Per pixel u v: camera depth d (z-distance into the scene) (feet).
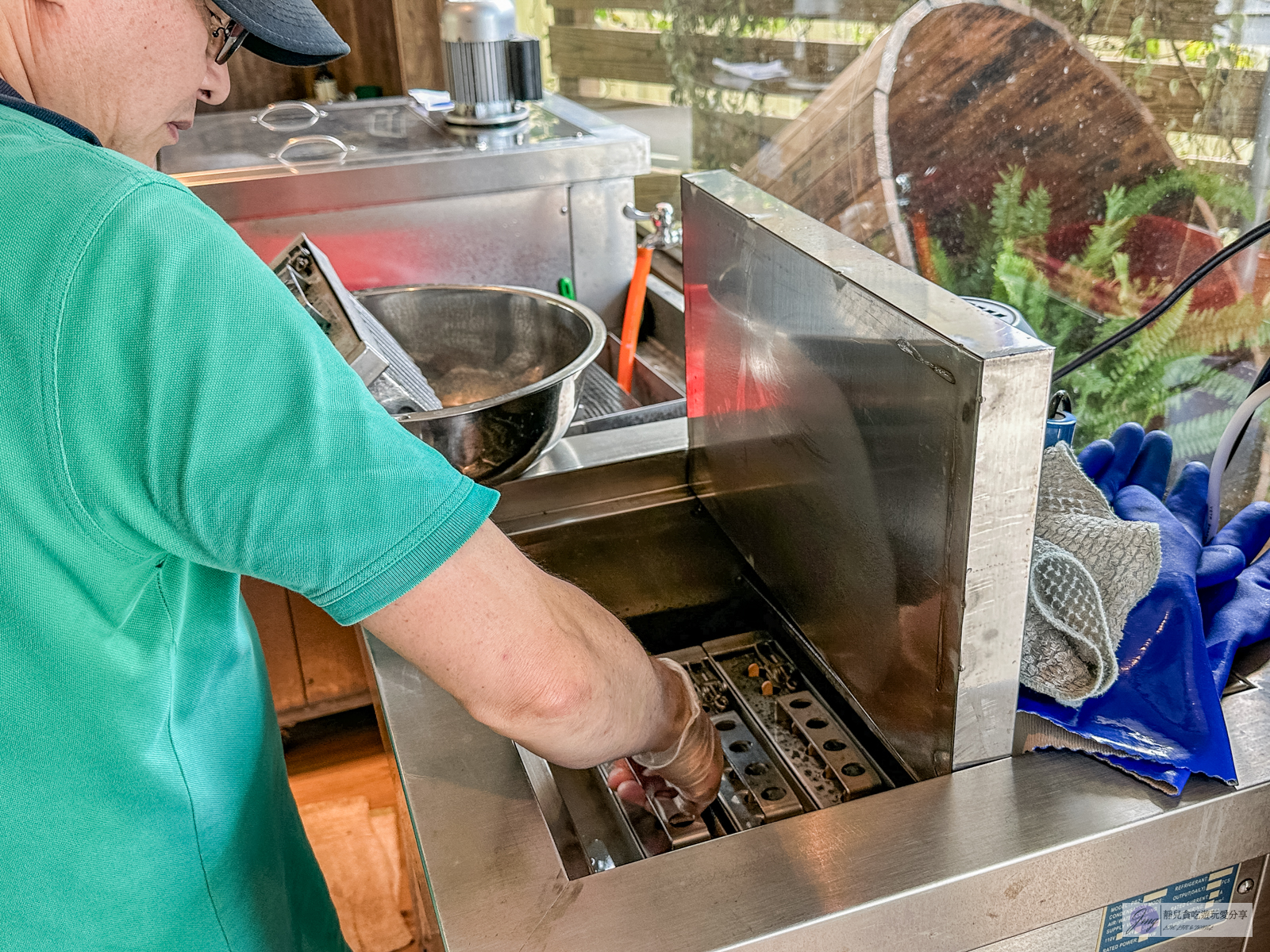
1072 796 2.42
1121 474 3.36
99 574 1.95
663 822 2.82
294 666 5.62
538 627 2.10
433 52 7.92
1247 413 3.17
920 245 5.42
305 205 5.25
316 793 5.83
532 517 4.03
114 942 2.30
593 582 3.79
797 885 2.22
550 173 5.63
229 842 2.51
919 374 2.29
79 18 1.96
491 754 2.66
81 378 1.74
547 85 8.01
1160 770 2.43
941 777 2.50
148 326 1.73
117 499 1.83
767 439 3.32
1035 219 4.75
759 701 3.27
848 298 2.59
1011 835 2.31
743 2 5.90
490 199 5.60
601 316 6.21
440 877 2.28
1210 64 3.77
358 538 1.84
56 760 2.07
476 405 3.67
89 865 2.19
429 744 2.70
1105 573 2.73
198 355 1.74
